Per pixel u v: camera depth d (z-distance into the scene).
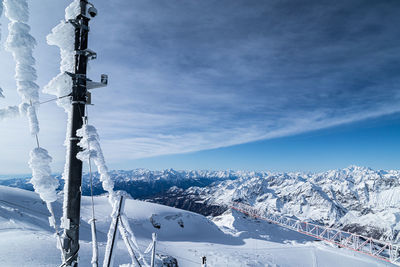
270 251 49.19
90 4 3.68
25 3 2.70
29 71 2.72
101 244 27.83
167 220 72.56
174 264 20.42
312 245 56.66
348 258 49.03
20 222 27.58
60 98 3.49
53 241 20.44
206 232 72.31
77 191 3.32
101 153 3.65
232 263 34.59
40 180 2.83
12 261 14.29
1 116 2.60
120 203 3.86
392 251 55.97
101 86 3.74
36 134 2.81
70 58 3.72
